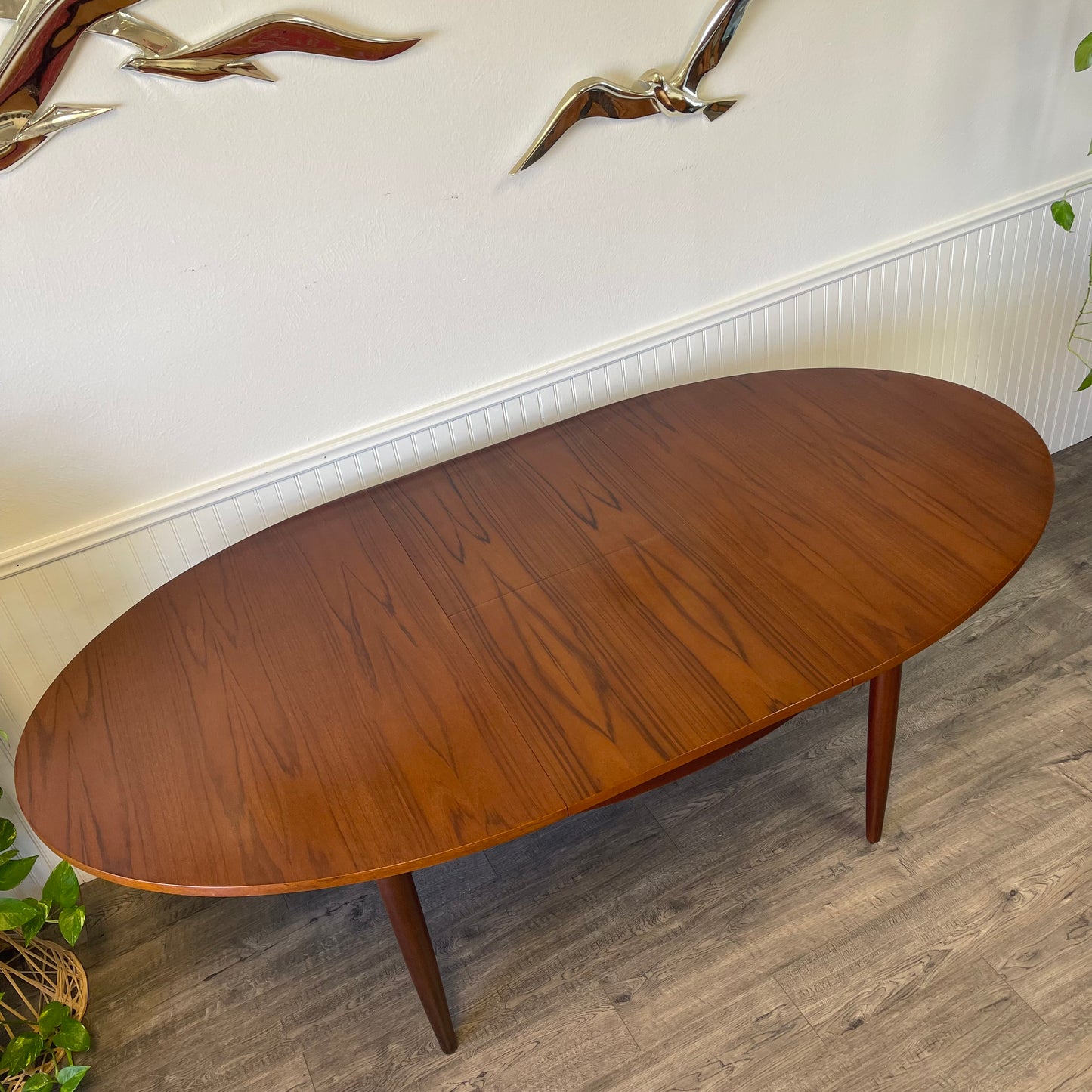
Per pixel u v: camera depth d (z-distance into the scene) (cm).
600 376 214
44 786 137
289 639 157
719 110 195
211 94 155
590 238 198
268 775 133
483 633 151
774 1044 161
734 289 221
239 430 185
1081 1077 150
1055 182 247
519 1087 162
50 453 171
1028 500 158
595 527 170
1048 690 215
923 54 211
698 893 187
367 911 195
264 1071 170
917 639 136
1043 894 176
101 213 157
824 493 168
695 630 144
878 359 248
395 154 173
